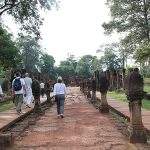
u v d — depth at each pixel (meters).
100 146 13.09
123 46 60.16
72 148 12.85
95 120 20.66
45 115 24.86
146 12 58.00
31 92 28.11
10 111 25.30
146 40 57.22
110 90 55.78
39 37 41.69
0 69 53.47
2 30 46.28
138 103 13.64
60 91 22.64
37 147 13.21
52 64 136.12
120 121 19.77
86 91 47.34
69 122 20.05
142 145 13.09
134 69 13.75
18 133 16.61
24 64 114.12
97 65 110.38
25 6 39.50
